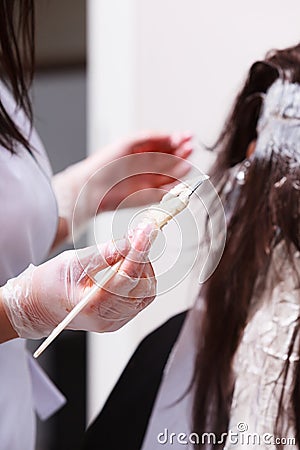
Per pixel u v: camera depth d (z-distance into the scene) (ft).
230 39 3.37
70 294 2.56
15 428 3.62
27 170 3.42
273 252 3.15
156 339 3.54
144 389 3.59
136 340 3.70
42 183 3.52
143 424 3.59
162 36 3.65
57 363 5.91
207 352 3.36
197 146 3.48
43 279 2.63
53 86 5.89
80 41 5.72
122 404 3.66
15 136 3.25
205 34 3.47
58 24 5.69
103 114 3.97
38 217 3.45
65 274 2.60
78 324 2.62
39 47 5.77
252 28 3.30
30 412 3.78
